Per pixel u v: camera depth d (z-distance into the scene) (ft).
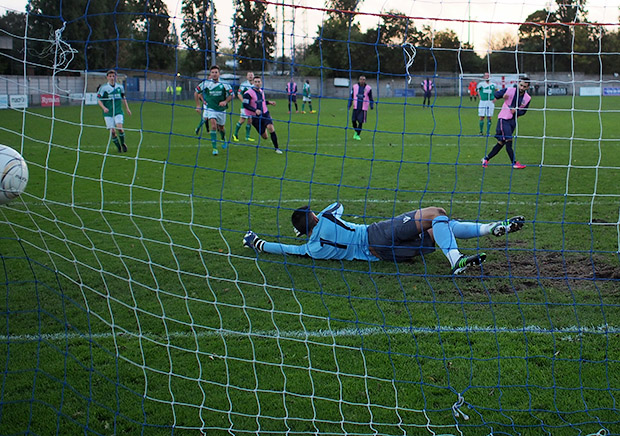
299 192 25.03
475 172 29.86
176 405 9.47
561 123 57.93
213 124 35.32
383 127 55.67
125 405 9.47
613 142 43.09
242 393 9.75
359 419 9.01
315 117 68.49
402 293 13.62
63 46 11.31
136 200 23.65
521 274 14.78
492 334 11.49
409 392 9.66
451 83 91.91
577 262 15.46
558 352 10.75
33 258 16.17
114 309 12.92
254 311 12.75
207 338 11.59
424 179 27.91
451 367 10.36
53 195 24.50
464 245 17.20
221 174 29.45
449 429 8.73
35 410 9.38
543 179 27.48
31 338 11.64
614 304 12.68
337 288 13.96
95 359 10.85
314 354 10.89
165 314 12.67
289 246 16.11
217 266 15.66
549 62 92.94
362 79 44.42
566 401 9.35
